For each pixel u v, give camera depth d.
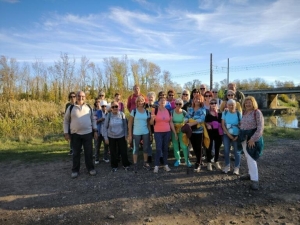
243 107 4.90
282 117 29.30
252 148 4.64
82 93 5.69
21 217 3.89
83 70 34.69
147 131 5.93
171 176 5.42
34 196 4.66
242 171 5.65
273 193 4.44
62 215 3.90
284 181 4.98
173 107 6.82
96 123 6.34
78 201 4.37
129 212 3.93
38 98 32.53
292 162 6.27
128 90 36.25
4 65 30.80
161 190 4.70
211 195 4.44
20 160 7.23
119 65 36.91
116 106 5.94
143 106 5.94
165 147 5.78
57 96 31.66
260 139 4.64
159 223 3.60
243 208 3.96
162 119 5.68
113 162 5.97
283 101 56.12
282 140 9.09
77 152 5.66
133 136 5.90
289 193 4.42
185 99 6.84
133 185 4.98
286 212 3.78
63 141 10.05
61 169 6.27
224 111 5.54
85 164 6.38
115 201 4.31
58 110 16.31
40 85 34.56
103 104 6.89
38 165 6.70
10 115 14.70
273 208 3.92
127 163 6.02
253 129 4.66
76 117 5.59
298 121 23.91
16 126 12.65
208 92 6.42
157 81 41.69
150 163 6.49
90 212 3.97
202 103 5.79
